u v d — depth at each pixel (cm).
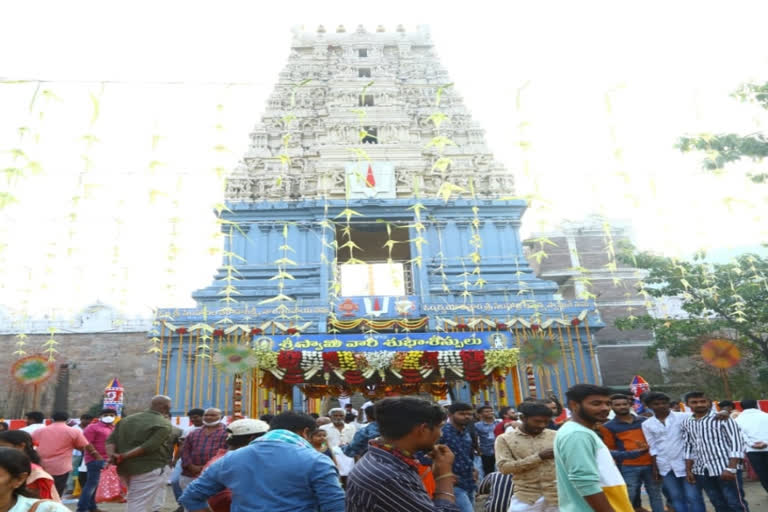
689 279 2133
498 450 550
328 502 363
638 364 2988
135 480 692
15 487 369
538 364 1449
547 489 507
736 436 713
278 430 406
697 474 729
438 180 2770
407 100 3050
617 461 741
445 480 347
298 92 3039
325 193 2547
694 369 2517
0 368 2759
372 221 2639
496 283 2488
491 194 2748
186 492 392
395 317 2298
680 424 764
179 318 2212
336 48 3294
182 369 2116
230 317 2223
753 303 2045
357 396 2480
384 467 313
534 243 3328
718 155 1543
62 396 2773
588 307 2277
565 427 390
